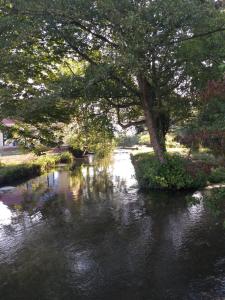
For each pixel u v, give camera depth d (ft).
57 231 38.75
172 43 47.60
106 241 34.76
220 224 37.63
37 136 55.47
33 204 52.70
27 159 89.97
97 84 50.93
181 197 50.85
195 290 24.18
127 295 24.07
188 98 58.39
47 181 74.33
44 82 52.26
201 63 53.47
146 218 41.91
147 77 54.39
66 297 24.18
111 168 93.86
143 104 57.16
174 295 23.70
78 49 53.83
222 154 18.74
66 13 44.75
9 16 46.19
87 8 45.39
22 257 31.58
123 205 49.06
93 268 28.60
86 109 59.88
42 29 47.55
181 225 38.27
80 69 61.11
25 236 37.42
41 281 26.78
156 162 58.90
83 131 65.87
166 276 26.50
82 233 37.63
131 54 42.78
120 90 55.06
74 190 63.10
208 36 52.11
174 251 31.19
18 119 50.52
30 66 51.47
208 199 23.08
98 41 52.37
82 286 25.66
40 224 41.78
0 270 29.04
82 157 127.13
